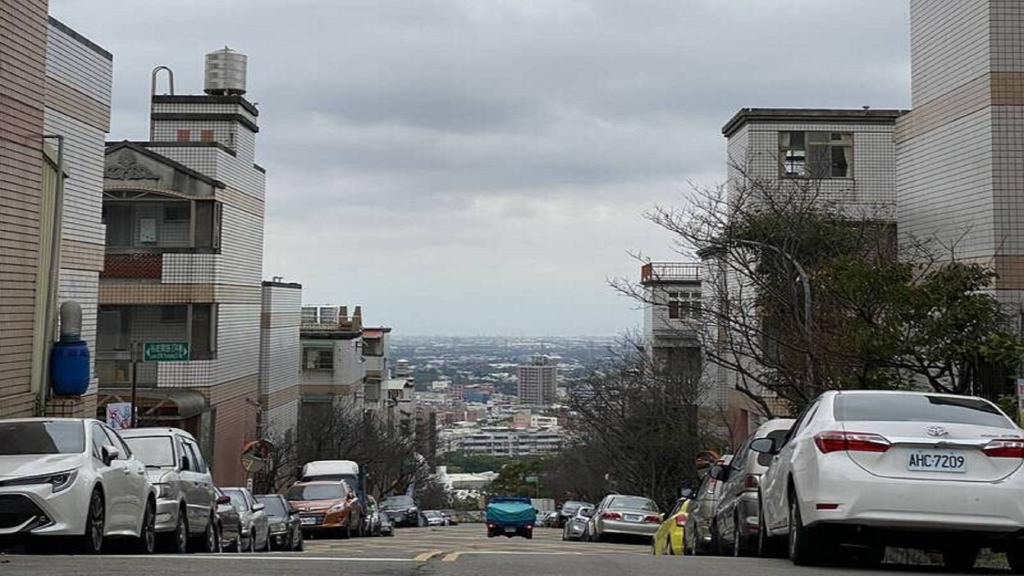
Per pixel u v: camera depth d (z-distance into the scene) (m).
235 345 38.88
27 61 20.20
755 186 30.20
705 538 17.48
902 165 25.16
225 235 37.50
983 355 17.42
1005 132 21.20
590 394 48.62
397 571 9.96
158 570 9.74
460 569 10.29
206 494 16.98
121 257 35.72
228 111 38.91
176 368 35.41
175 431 16.48
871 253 27.38
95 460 12.48
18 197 20.06
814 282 22.59
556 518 66.69
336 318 65.12
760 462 13.81
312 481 34.50
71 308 21.44
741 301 29.44
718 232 30.91
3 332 19.58
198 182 35.94
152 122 38.88
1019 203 21.09
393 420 69.62
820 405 10.56
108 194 35.34
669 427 40.41
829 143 35.50
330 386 55.84
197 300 35.88
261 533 23.34
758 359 24.22
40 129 20.78
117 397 32.88
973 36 22.02
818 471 9.72
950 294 18.11
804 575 9.74
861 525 9.52
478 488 115.25
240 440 39.66
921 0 24.23
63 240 22.59
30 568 9.75
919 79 24.42
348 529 32.25
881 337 18.16
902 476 9.48
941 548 10.16
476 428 131.50
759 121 35.53
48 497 11.60
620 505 31.22
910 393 10.70
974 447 9.50
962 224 22.36
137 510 13.38
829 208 30.77
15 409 19.98
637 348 44.97
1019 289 20.91
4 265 19.61
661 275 40.81
